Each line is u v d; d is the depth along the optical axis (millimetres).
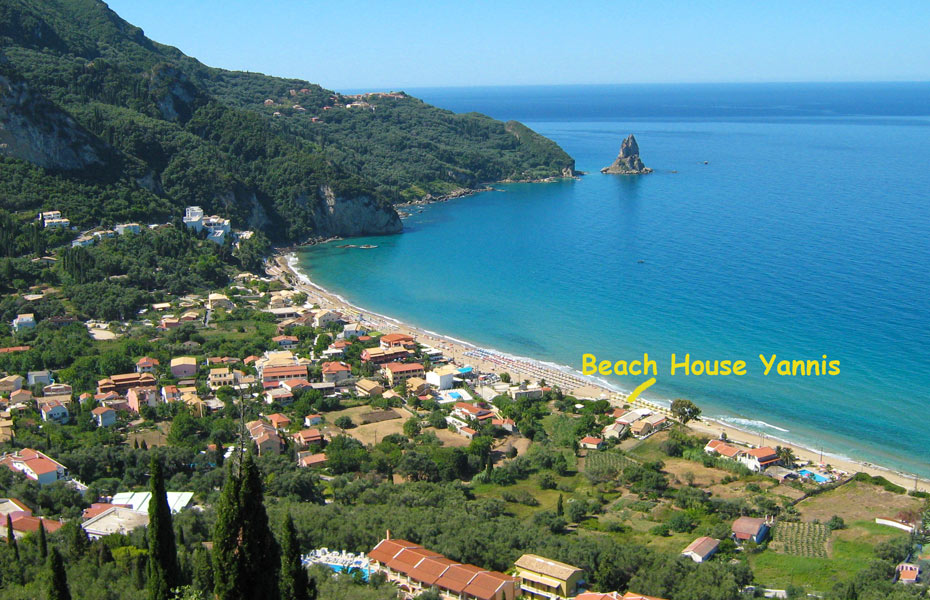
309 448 157250
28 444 144375
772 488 142250
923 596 102000
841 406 176875
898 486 142375
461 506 130500
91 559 98375
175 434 154625
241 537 63969
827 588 106875
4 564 96812
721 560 114812
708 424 171000
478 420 171500
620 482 146875
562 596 101312
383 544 109625
